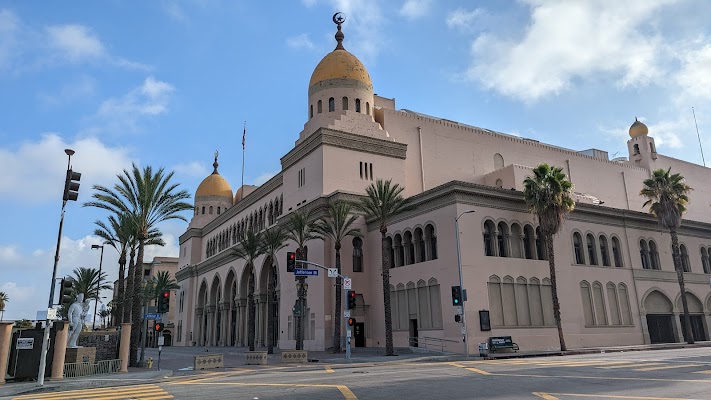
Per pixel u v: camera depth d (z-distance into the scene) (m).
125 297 38.34
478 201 38.53
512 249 39.59
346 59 53.34
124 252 43.34
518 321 37.75
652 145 69.00
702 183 72.06
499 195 39.44
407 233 42.34
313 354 38.69
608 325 43.19
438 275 37.97
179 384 19.42
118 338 30.95
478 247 37.44
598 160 63.41
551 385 15.33
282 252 52.28
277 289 53.16
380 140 49.66
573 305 41.47
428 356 33.25
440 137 54.06
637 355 29.44
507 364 24.62
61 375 23.55
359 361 30.78
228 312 67.88
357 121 49.94
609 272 45.03
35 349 23.58
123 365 27.50
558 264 41.75
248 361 31.91
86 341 29.84
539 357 31.31
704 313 50.69
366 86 52.72
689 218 68.12
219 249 75.06
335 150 47.41
